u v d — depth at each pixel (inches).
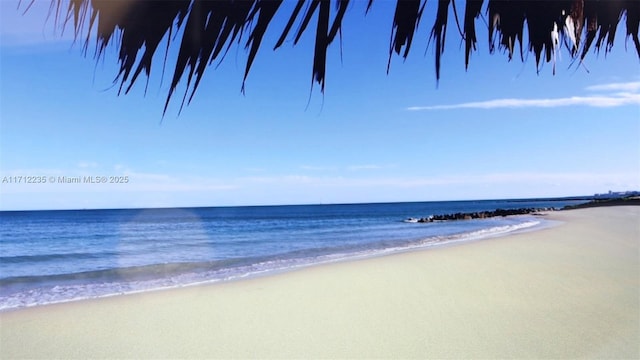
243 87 29.6
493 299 314.2
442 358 212.8
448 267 459.2
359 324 268.2
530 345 222.1
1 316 306.2
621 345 217.2
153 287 421.1
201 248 868.6
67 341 253.9
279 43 29.8
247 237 1140.5
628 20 53.6
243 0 30.0
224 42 29.6
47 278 519.8
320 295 346.6
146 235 1273.4
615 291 328.5
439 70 33.9
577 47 49.5
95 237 1237.1
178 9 30.3
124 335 261.7
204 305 325.7
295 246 856.3
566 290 335.0
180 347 240.5
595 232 848.9
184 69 29.8
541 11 43.8
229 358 223.5
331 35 30.3
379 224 1627.7
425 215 2456.9
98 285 453.4
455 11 35.5
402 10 32.9
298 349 231.9
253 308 312.5
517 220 1487.5
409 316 280.1
